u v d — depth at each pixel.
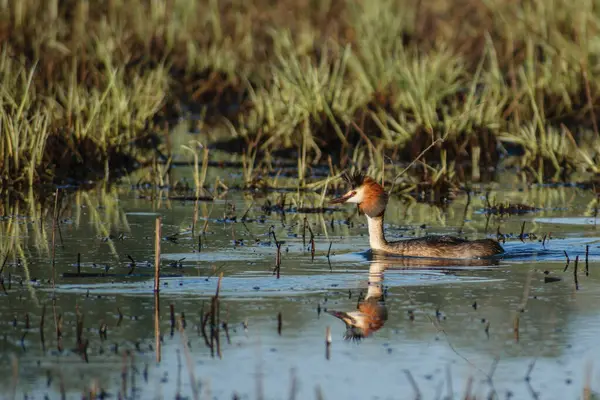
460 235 14.41
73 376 8.62
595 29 25.31
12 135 18.14
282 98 22.55
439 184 18.36
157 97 23.91
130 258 12.26
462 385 8.56
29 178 18.14
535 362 9.06
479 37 27.94
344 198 13.39
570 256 13.09
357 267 12.45
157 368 8.84
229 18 29.91
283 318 10.19
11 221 15.07
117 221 15.19
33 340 9.48
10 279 11.52
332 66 25.69
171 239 13.93
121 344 9.40
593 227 15.01
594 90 24.25
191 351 9.26
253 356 9.13
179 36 28.28
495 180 19.59
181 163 20.77
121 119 21.67
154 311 10.39
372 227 13.33
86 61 24.64
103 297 10.87
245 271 12.13
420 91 21.78
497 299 10.95
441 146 20.47
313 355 9.19
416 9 30.27
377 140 21.28
